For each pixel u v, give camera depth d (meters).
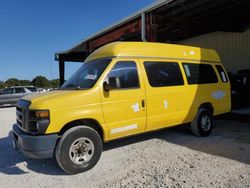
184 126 7.57
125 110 5.29
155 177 4.35
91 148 4.85
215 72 7.38
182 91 6.32
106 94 5.05
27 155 4.55
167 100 5.99
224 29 13.83
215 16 12.38
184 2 10.22
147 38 10.52
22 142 4.56
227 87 7.61
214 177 4.24
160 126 5.93
